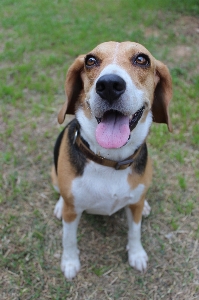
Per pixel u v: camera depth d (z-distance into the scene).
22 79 1.13
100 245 0.72
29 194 0.80
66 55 1.29
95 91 0.49
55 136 0.94
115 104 0.49
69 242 0.65
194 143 0.90
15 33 1.47
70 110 0.65
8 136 0.93
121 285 0.65
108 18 1.59
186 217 0.76
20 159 0.87
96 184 0.58
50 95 1.06
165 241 0.72
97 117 0.51
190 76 1.16
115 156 0.56
